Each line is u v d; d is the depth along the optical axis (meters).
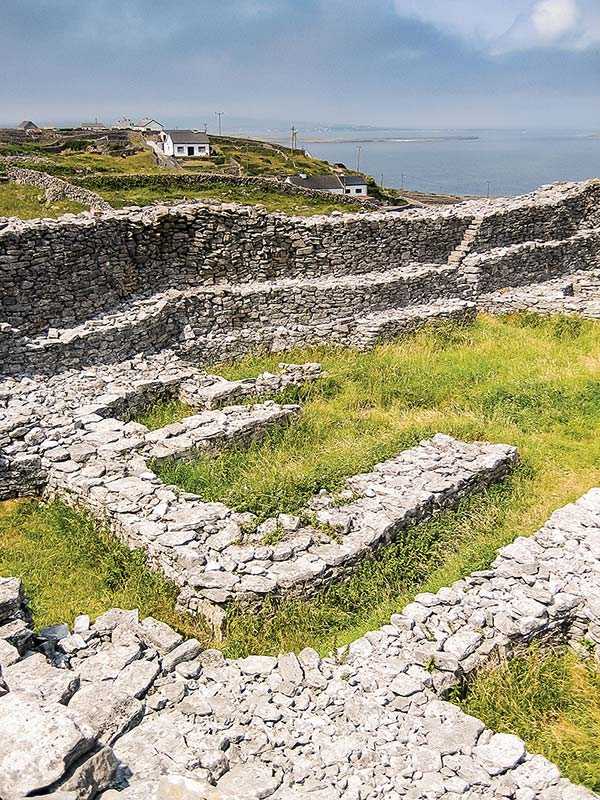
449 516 10.85
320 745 6.17
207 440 12.26
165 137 96.12
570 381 16.06
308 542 9.43
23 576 9.57
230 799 5.09
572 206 26.92
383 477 11.36
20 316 15.57
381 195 88.81
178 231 18.53
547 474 12.21
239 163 89.12
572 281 24.53
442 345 19.20
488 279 23.09
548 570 9.00
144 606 8.97
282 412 13.57
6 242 15.02
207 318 17.94
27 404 13.20
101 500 10.43
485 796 5.78
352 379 16.55
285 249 19.89
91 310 16.92
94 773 4.80
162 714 6.40
